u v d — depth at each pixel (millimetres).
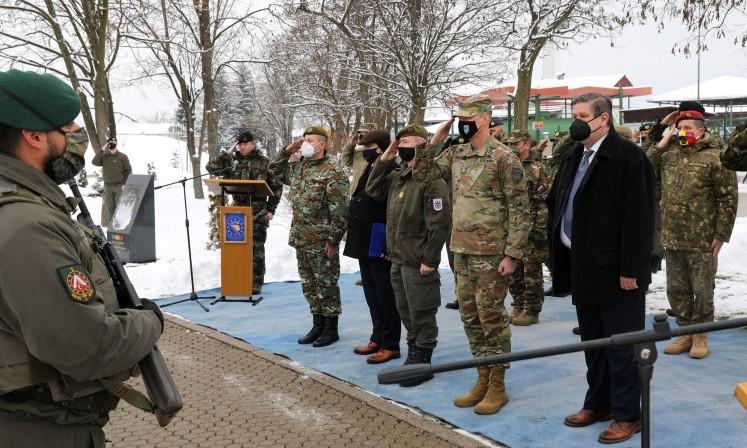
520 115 16438
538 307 6945
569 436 4141
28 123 1963
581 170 4176
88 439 2115
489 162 4496
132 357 2000
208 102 18766
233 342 6418
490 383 4602
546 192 6719
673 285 5727
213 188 8141
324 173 6270
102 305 1941
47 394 1972
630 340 2236
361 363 5789
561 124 32594
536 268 6867
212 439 4258
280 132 34875
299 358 5984
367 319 7305
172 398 2082
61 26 16688
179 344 6461
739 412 4398
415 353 5305
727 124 32656
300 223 6344
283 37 19219
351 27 16453
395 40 15133
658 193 6281
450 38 15336
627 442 3988
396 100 16766
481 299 4547
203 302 8258
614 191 3945
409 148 5152
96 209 17188
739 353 5668
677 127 5535
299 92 20531
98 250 2221
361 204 5828
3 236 1815
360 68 16953
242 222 8125
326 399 4918
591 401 4305
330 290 6297
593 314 4230
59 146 2059
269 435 4301
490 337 4570
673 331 2223
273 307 7910
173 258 10555
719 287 8219
